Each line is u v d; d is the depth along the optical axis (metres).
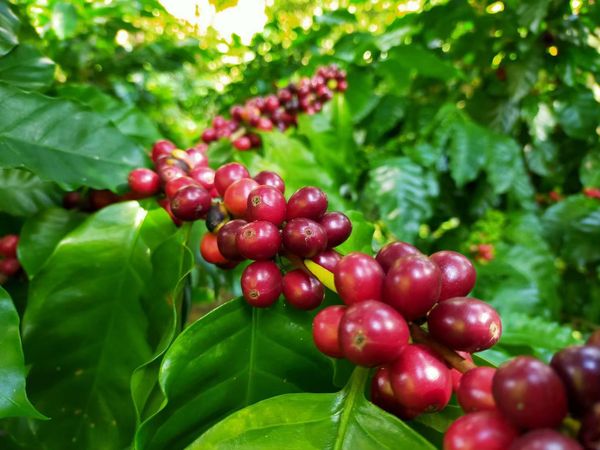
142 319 0.17
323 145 0.39
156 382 0.14
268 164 0.32
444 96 0.58
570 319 0.58
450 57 0.55
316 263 0.14
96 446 0.16
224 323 0.14
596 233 0.50
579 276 0.59
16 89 0.19
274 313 0.15
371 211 0.47
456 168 0.46
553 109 0.53
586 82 0.59
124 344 0.17
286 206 0.14
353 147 0.45
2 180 0.22
